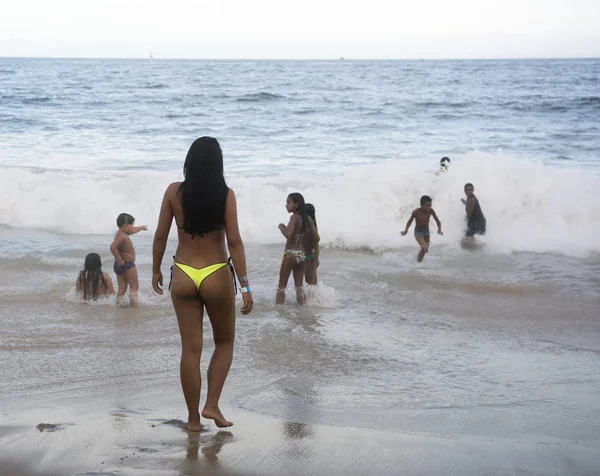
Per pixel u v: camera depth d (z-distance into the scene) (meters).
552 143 26.81
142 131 29.64
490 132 30.53
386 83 74.25
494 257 11.31
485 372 6.06
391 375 5.94
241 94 52.19
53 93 52.12
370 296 9.07
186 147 24.70
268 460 3.71
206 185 3.99
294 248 8.58
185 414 4.60
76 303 8.49
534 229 13.07
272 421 4.43
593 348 6.95
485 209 13.93
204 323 7.60
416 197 14.32
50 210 13.84
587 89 66.12
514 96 53.84
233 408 4.82
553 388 5.56
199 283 4.05
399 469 3.61
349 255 11.77
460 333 7.50
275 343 6.97
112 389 5.32
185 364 4.14
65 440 3.97
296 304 8.68
